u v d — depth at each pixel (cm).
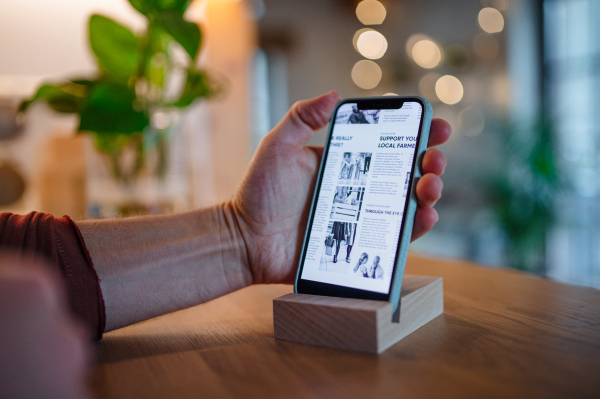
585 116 294
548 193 268
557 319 56
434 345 48
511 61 332
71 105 103
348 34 421
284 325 52
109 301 55
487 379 39
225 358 47
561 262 310
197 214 68
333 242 60
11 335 21
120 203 110
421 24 396
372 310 47
